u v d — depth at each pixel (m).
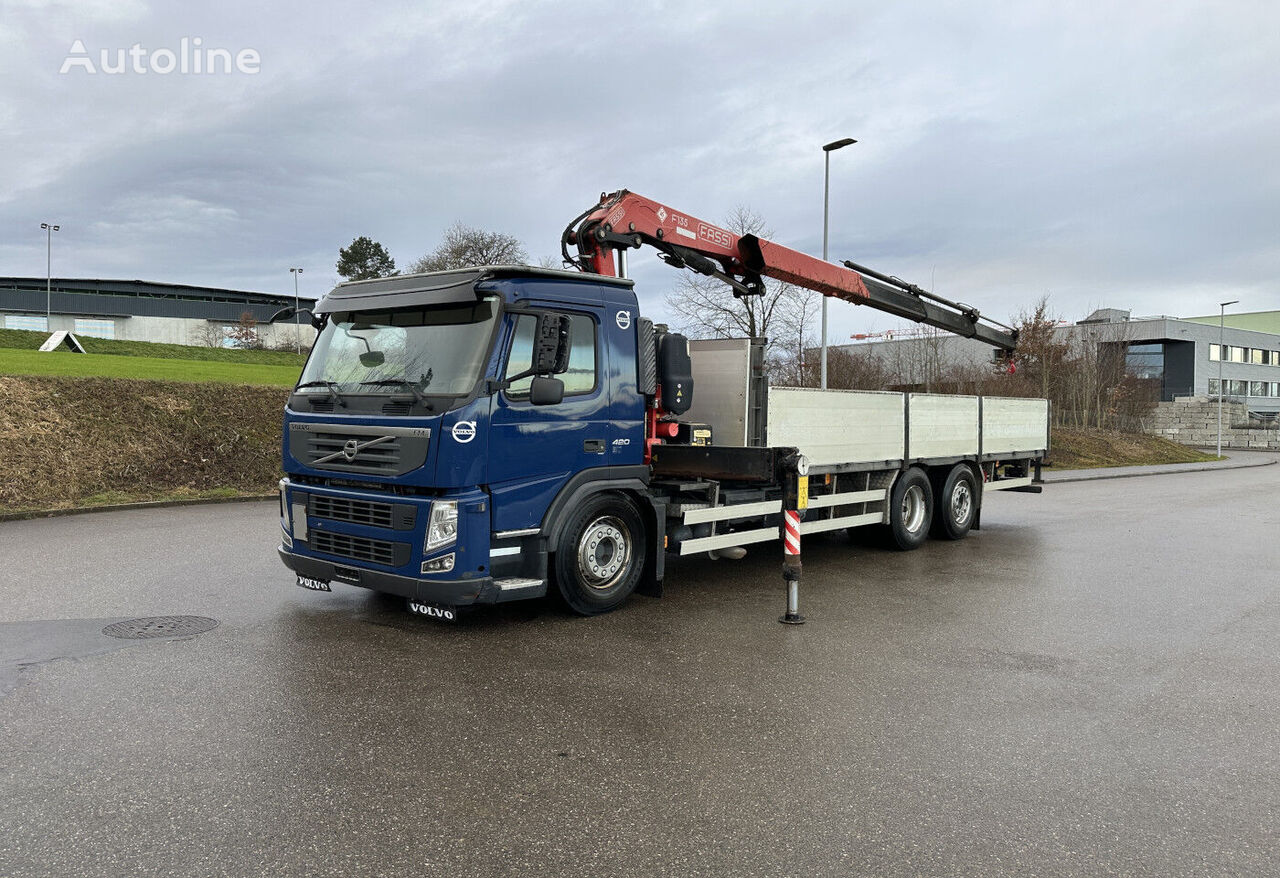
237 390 19.05
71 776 3.84
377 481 6.07
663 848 3.30
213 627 6.37
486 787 3.82
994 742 4.45
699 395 8.36
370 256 80.25
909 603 7.63
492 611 7.05
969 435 11.47
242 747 4.20
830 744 4.38
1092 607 7.60
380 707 4.79
